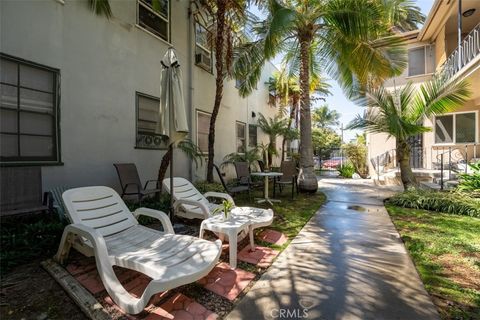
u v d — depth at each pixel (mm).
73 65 4473
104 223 3025
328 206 6023
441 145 9672
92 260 2910
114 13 5199
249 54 7617
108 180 5078
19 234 3197
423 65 10539
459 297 2229
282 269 2777
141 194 4949
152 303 2150
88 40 4707
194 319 1953
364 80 6988
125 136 5445
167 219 3078
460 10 7047
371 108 7078
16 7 3729
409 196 6102
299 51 8297
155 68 6246
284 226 4402
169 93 3691
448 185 7004
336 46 7035
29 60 3873
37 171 3730
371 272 2693
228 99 9812
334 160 19359
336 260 3002
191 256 2318
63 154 4332
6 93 3719
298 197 7172
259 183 9242
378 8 6035
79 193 3066
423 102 6711
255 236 3871
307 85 7574
